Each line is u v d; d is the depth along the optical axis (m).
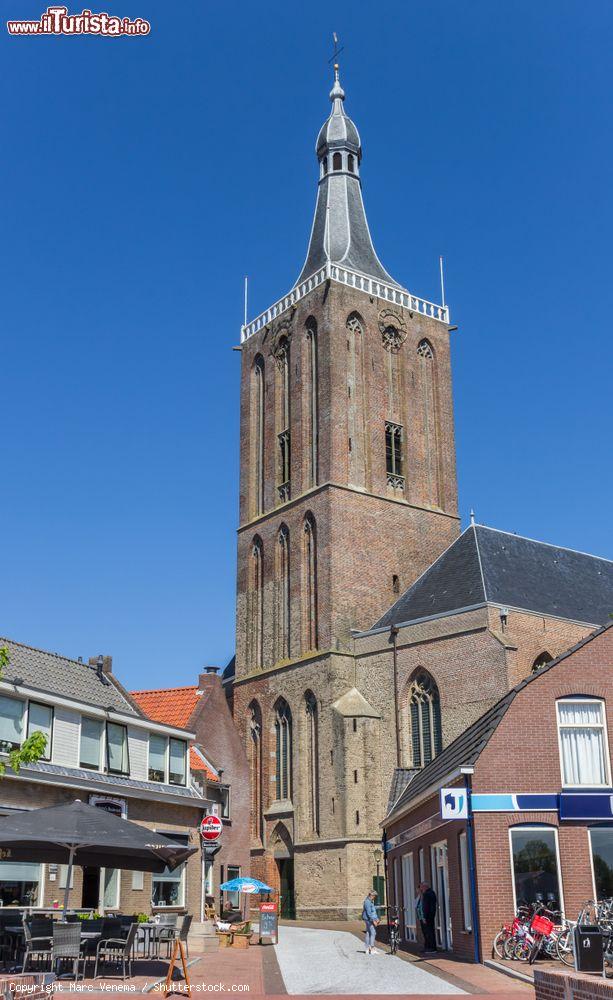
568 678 30.42
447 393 82.94
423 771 47.09
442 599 65.38
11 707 36.81
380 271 84.69
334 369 76.12
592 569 74.00
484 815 28.81
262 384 83.88
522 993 22.14
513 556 68.44
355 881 62.38
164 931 32.62
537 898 28.22
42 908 34.69
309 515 74.44
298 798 68.06
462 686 60.50
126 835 25.66
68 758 39.34
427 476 79.69
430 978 25.89
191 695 58.62
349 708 65.94
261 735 73.44
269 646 75.19
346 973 28.00
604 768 29.81
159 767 45.50
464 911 29.67
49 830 24.86
